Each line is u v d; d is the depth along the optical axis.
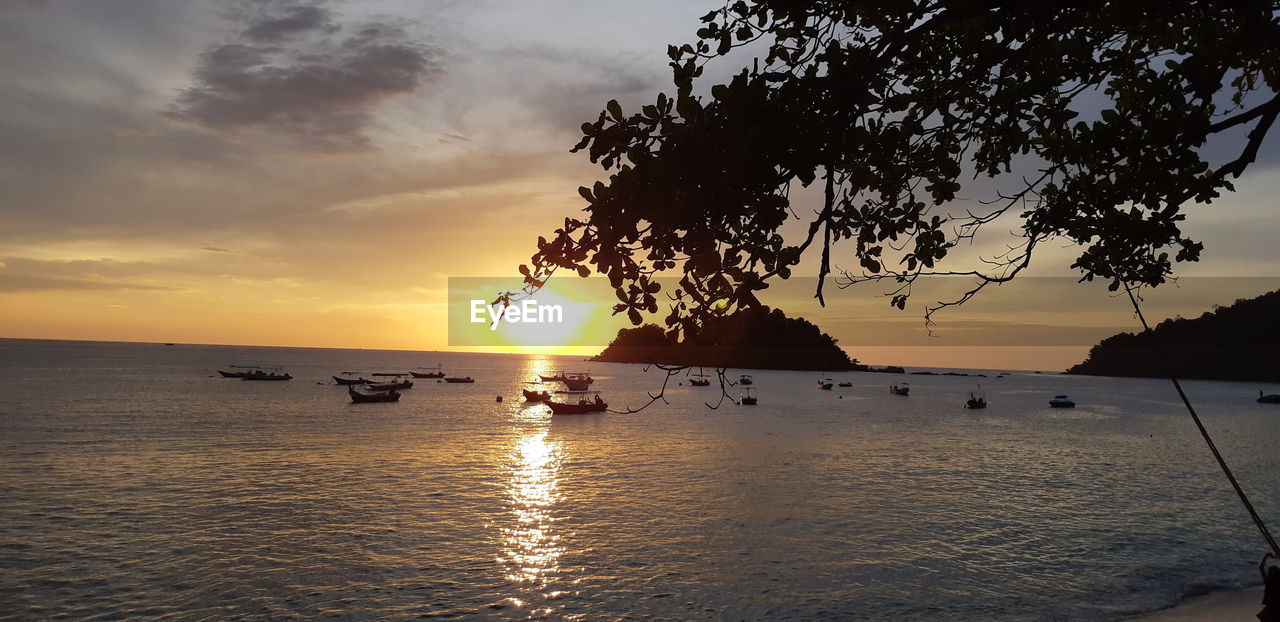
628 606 21.27
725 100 3.20
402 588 22.69
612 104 3.35
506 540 28.02
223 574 23.86
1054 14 3.61
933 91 4.55
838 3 3.88
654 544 27.47
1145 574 24.22
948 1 3.42
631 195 3.33
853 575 23.92
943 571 24.36
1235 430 79.12
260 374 151.25
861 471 45.41
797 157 3.21
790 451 55.38
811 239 3.45
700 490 38.38
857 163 4.03
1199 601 21.66
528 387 158.50
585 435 66.25
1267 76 4.69
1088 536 29.02
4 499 34.69
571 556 25.95
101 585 22.69
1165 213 4.01
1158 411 110.19
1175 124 3.65
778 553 26.33
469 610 20.92
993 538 28.56
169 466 45.16
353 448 54.72
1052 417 96.00
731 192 3.26
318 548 26.84
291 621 20.02
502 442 59.84
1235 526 30.98
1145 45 4.36
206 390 117.00
